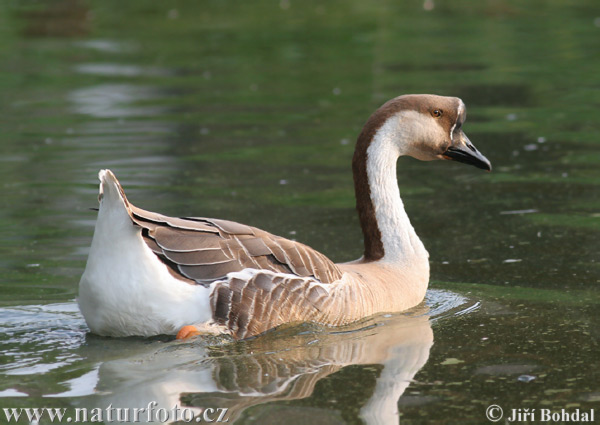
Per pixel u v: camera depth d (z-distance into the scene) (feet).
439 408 25.50
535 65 89.92
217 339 30.68
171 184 53.31
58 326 32.37
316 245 43.45
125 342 30.55
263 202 50.08
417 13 125.90
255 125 68.28
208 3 135.13
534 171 56.59
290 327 32.35
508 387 26.99
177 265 30.91
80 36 108.37
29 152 59.77
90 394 26.30
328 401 25.95
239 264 31.58
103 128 66.69
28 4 132.46
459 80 83.35
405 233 38.11
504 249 43.34
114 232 29.45
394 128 38.83
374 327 33.50
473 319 34.22
